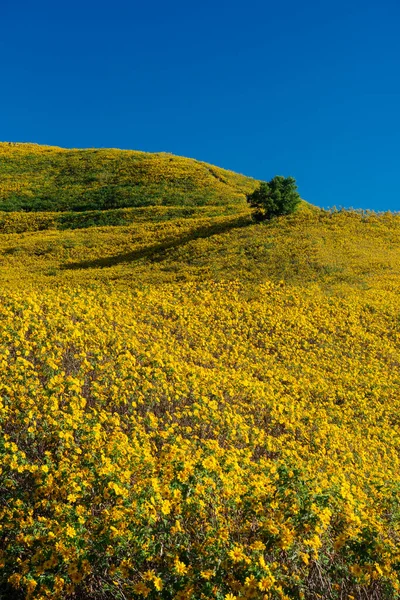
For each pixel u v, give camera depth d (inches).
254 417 430.3
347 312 856.3
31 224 1852.9
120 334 529.0
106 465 231.0
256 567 180.1
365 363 684.1
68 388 343.6
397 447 455.8
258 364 601.9
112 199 2114.9
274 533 195.5
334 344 738.2
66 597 193.6
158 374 415.5
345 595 194.2
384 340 775.1
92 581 197.2
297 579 186.2
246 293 926.4
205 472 232.4
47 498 230.8
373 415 515.8
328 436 423.5
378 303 900.0
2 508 225.9
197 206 1998.0
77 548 187.3
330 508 222.5
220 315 794.2
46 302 587.5
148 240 1467.8
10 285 1042.1
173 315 761.0
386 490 251.0
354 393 565.3
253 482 232.4
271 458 353.1
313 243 1199.6
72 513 205.3
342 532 208.7
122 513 197.6
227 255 1178.6
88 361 426.0
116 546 191.2
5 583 199.6
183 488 219.6
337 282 1002.1
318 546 191.2
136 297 842.2
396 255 1189.1
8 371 349.1
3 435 270.8
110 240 1526.8
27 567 189.5
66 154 2805.1
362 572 185.9
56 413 289.0
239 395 463.5
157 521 209.8
